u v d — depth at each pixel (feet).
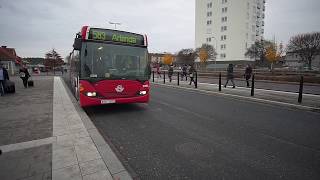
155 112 27.94
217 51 277.23
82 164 12.78
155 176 12.07
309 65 214.28
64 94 44.39
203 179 11.75
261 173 12.35
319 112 27.66
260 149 15.69
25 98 38.52
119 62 27.53
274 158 14.24
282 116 25.53
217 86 58.85
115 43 27.61
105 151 14.65
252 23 275.18
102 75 26.48
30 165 12.67
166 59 296.71
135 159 14.17
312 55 213.66
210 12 280.72
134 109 29.81
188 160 13.98
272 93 43.75
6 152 14.48
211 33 281.95
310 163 13.53
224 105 32.65
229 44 267.18
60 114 25.36
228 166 13.17
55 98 38.42
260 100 35.42
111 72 26.99
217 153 15.03
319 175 12.14
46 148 15.16
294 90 50.96
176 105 32.68
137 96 28.22
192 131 19.92
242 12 260.21
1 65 46.65
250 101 36.32
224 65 248.93
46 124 21.13
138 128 21.02
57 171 11.95
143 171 12.61
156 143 16.98
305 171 12.57
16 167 12.43
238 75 100.27
